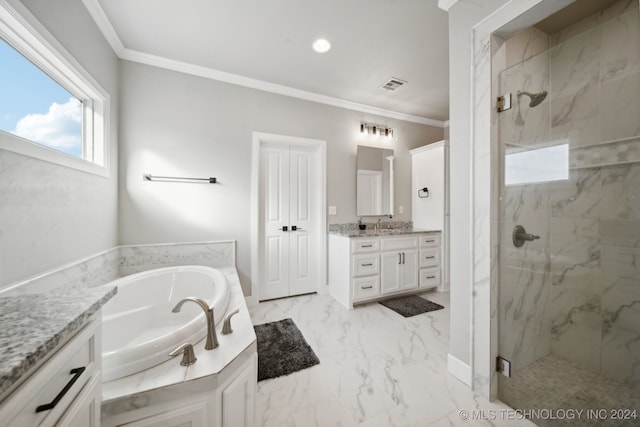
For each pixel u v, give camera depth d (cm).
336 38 199
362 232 294
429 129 379
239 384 101
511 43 140
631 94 139
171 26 185
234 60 228
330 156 306
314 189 308
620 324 142
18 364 40
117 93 209
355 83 269
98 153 184
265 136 269
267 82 265
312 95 290
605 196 148
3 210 99
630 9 139
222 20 179
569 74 157
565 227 157
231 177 254
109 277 192
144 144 221
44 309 63
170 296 197
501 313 135
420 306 265
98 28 175
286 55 221
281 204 291
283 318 235
